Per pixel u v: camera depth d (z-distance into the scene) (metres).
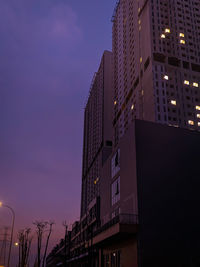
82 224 92.12
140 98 96.75
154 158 41.47
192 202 39.97
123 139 47.72
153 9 103.25
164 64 94.44
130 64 112.50
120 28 132.25
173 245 36.00
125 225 35.41
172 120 86.81
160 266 34.31
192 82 96.19
